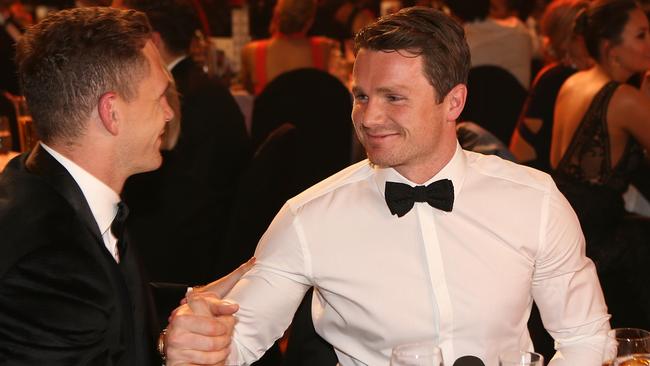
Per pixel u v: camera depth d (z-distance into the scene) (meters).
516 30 6.97
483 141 3.02
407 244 2.24
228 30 8.36
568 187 3.55
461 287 2.23
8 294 1.82
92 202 2.02
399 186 2.21
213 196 4.18
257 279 2.25
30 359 1.82
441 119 2.13
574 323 2.30
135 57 2.01
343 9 8.34
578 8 5.16
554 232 2.27
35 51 1.98
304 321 2.40
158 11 4.13
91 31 1.98
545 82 4.95
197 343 1.96
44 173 1.97
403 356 1.77
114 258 2.01
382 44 2.06
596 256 3.44
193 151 4.12
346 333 2.30
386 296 2.23
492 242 2.25
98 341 1.90
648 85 4.23
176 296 2.64
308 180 5.90
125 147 2.04
